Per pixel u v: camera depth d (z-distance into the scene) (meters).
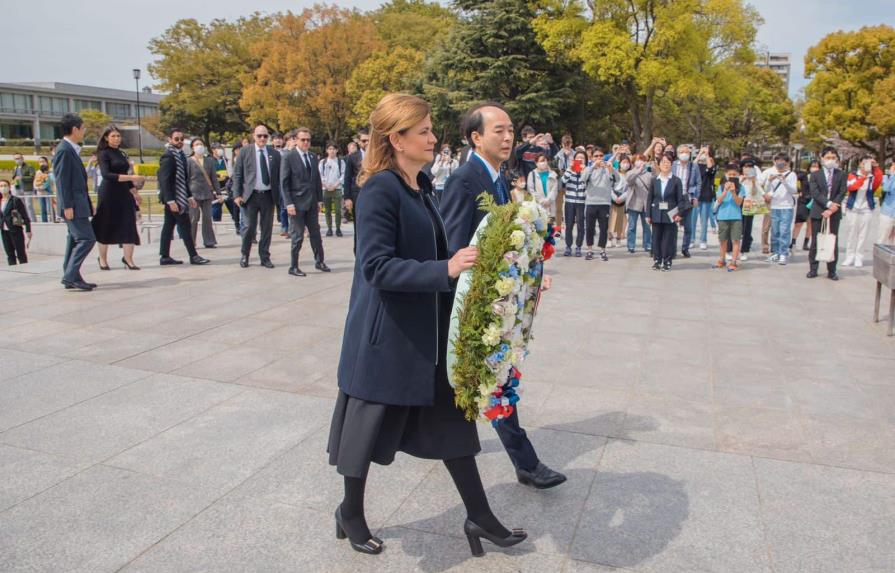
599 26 31.53
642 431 4.19
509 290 2.52
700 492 3.43
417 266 2.45
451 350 2.61
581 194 11.38
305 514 3.22
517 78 35.28
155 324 6.67
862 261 11.23
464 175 3.24
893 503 3.33
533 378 5.18
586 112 40.78
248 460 3.78
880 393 4.88
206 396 4.75
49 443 3.98
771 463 3.76
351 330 2.72
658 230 10.20
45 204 16.16
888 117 39.00
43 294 8.02
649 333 6.52
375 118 2.66
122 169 9.34
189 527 3.10
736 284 9.16
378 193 2.59
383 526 3.12
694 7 30.38
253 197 9.70
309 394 4.80
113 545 2.95
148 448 3.92
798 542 2.99
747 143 55.12
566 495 3.40
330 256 11.20
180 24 56.34
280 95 47.91
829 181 9.43
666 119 44.78
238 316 7.01
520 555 2.89
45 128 90.69
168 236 10.12
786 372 5.36
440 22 56.88
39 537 3.01
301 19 48.47
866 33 42.03
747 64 43.62
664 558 2.87
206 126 59.19
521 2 34.88
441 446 2.73
